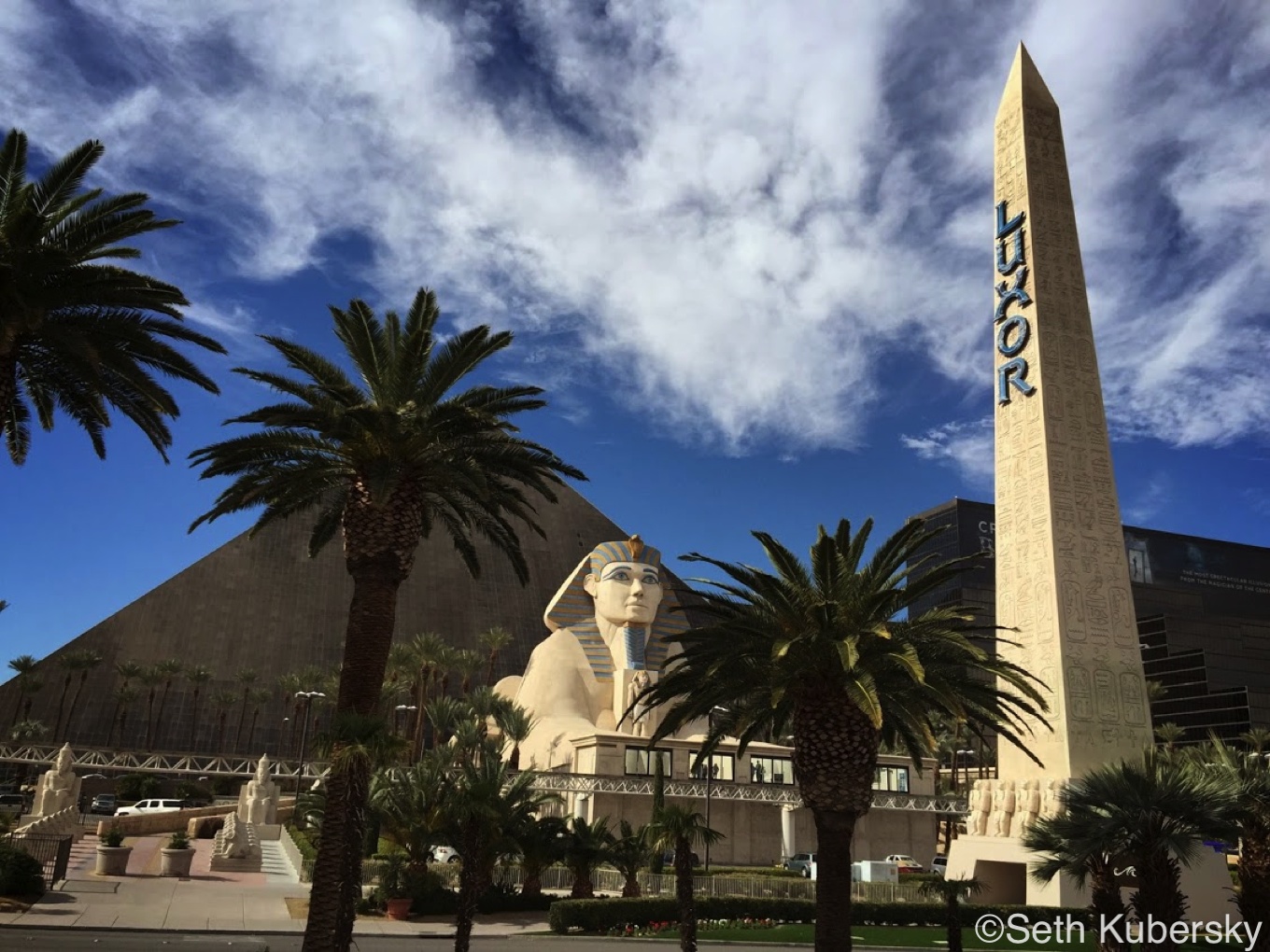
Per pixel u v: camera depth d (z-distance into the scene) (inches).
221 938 950.4
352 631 792.3
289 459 855.1
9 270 731.4
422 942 1051.3
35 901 1030.4
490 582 5137.8
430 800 1256.8
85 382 827.4
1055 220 1483.8
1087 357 1402.6
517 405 906.7
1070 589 1280.8
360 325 836.0
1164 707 5792.3
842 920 722.8
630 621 2672.2
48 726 3944.4
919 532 810.2
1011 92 1584.6
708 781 2000.5
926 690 756.6
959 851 1411.2
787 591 767.7
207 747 4151.1
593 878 1610.5
